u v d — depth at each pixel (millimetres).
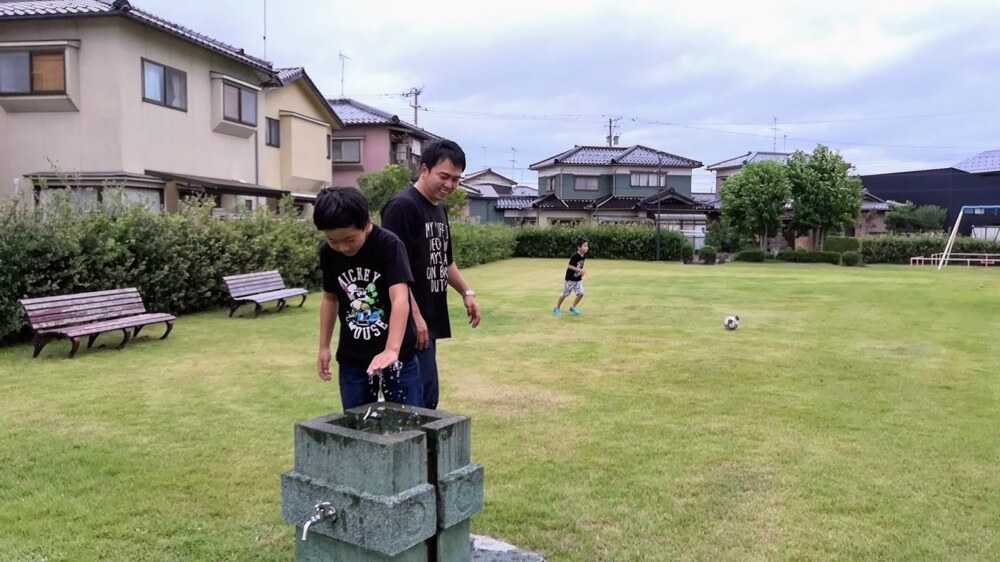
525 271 21484
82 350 7453
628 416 4930
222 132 17000
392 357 2311
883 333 9031
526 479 3699
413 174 29344
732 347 7855
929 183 45500
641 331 9102
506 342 8141
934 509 3336
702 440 4379
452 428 2062
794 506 3365
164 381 5973
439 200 3141
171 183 14578
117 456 3984
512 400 5375
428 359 3049
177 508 3283
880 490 3568
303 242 13672
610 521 3197
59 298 7301
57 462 3877
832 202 30078
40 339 7000
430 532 1949
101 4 13836
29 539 2936
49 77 13391
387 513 1803
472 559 2672
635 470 3846
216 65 16609
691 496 3488
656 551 2914
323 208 2354
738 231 31797
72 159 13578
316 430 1983
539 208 38125
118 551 2848
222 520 3162
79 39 13359
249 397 5422
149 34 14180
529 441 4352
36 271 7801
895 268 26125
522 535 3047
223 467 3836
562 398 5445
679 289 15438
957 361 7129
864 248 30188
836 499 3451
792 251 29828
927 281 18359
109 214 9414
